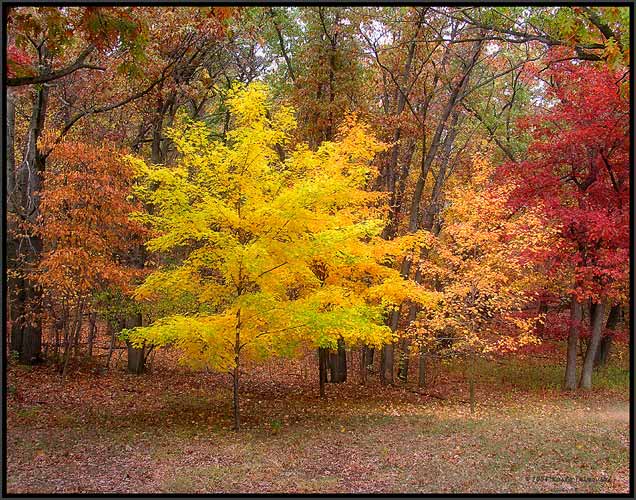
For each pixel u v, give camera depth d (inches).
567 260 634.8
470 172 824.9
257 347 446.3
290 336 451.5
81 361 698.8
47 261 502.9
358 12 693.3
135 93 681.6
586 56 378.0
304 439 438.3
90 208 519.2
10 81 333.4
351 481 338.6
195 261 418.9
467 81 784.9
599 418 529.3
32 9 311.3
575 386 693.3
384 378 717.9
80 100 696.4
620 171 607.8
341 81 717.9
